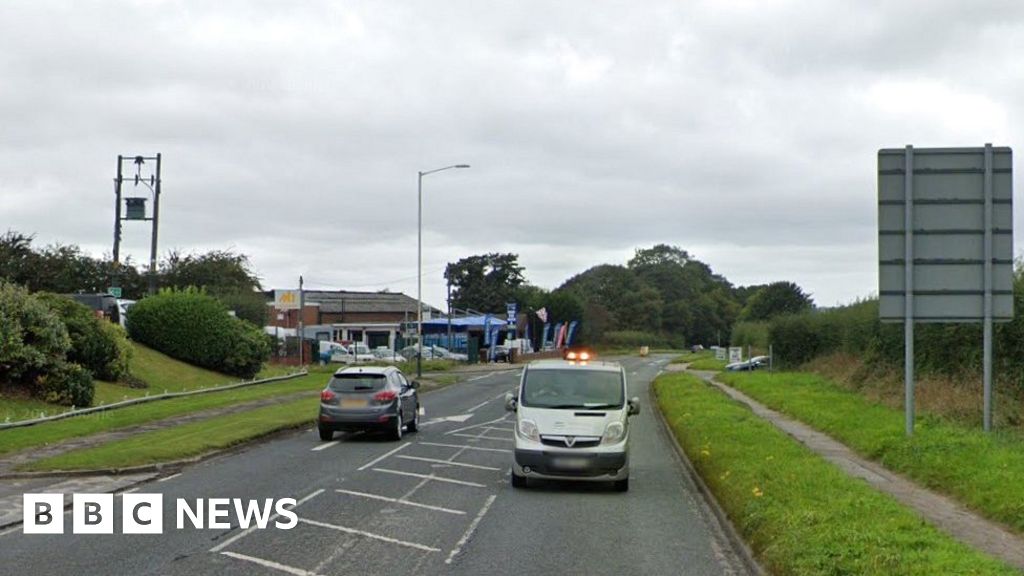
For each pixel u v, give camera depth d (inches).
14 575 380.5
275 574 384.8
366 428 930.1
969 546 407.2
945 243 767.1
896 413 948.6
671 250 6008.9
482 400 1560.0
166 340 1721.2
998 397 899.4
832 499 486.0
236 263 3225.9
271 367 2085.4
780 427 1000.9
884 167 776.9
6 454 758.5
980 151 764.6
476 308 4500.5
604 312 4948.3
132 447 773.9
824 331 2050.9
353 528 484.1
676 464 786.2
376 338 3863.2
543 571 397.4
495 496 600.4
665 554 435.2
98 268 2684.5
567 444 621.3
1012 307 765.9
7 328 1075.9
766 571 384.8
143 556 415.8
